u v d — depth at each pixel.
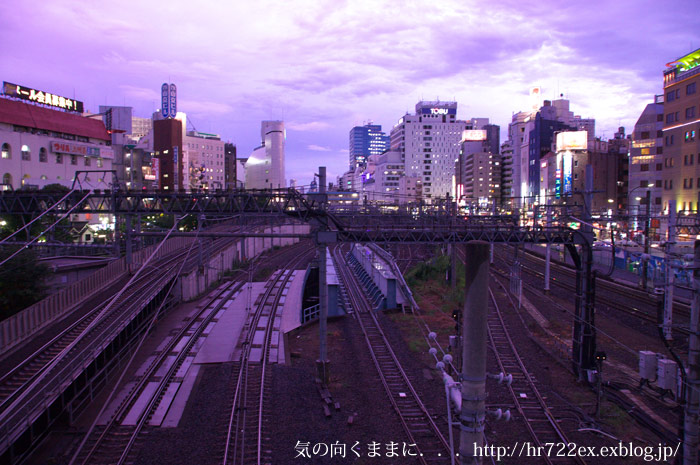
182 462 14.67
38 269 27.47
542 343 26.72
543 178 95.94
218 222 66.69
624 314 32.47
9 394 17.03
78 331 23.70
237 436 16.11
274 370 22.55
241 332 29.38
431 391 20.11
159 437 16.22
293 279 49.28
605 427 17.16
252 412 17.98
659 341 27.12
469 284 7.91
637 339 27.61
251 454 15.11
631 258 45.91
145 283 33.38
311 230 22.73
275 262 62.81
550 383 21.19
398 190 149.50
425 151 158.00
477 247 7.84
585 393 20.27
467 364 8.05
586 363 21.45
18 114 59.12
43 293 28.16
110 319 25.09
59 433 16.58
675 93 56.50
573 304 36.69
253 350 25.73
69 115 67.50
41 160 61.69
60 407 16.98
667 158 57.81
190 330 29.75
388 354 24.95
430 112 160.25
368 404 18.91
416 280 47.25
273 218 27.08
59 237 43.81
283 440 15.99
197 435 16.33
